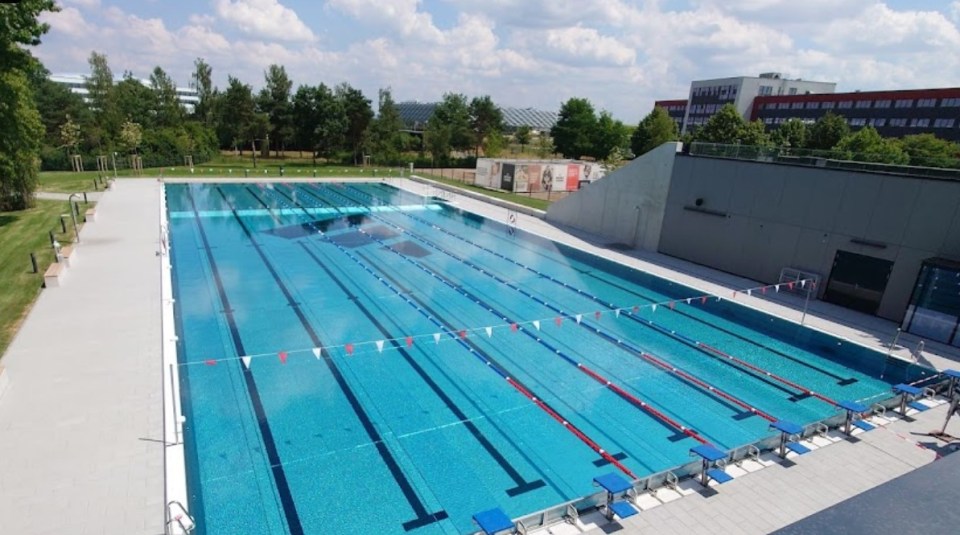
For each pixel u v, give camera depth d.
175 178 31.44
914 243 13.12
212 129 51.69
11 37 14.98
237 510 6.60
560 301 14.75
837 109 55.38
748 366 11.29
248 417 8.53
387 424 8.59
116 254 15.65
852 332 12.72
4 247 15.95
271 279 15.15
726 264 17.67
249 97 47.62
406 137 54.47
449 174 43.22
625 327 13.10
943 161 12.98
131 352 9.70
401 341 11.64
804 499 6.71
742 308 14.23
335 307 13.35
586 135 59.00
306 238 19.84
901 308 13.49
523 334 12.41
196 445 7.79
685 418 9.24
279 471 7.34
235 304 13.19
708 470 7.12
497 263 18.06
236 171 37.81
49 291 12.51
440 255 18.64
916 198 13.00
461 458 7.84
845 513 1.71
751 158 16.67
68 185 28.23
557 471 7.69
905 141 32.12
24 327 10.52
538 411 9.23
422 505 6.87
